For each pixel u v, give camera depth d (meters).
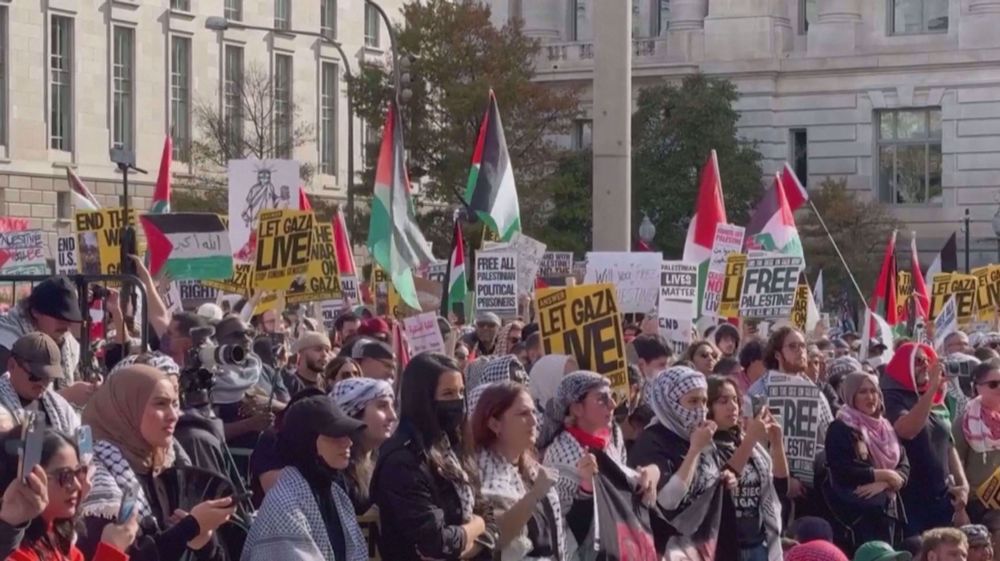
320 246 17.56
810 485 12.33
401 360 14.01
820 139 64.94
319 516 7.99
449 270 19.84
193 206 53.56
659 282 18.05
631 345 15.45
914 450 13.23
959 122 63.03
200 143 55.34
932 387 13.03
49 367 8.16
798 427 12.27
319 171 63.78
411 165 47.97
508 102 47.78
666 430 10.34
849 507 12.43
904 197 64.12
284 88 62.62
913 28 64.38
